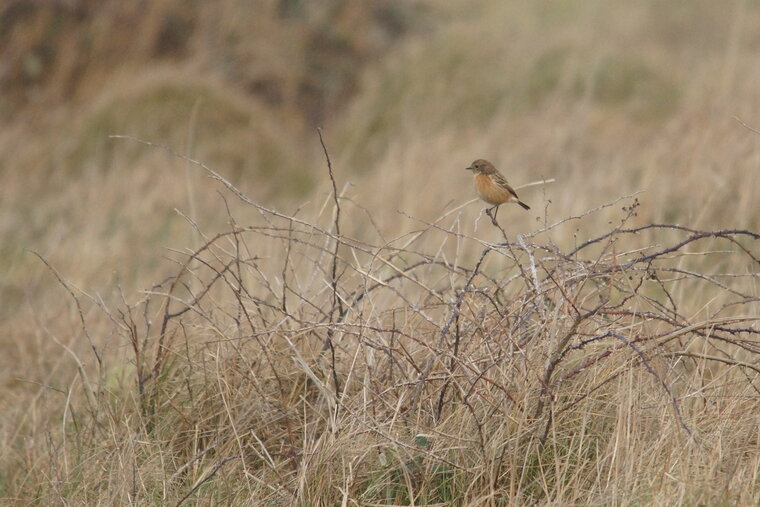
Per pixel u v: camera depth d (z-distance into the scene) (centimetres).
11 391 1102
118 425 907
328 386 852
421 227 1555
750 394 816
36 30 2755
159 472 828
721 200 1429
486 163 1112
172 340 954
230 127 2373
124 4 2859
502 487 757
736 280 1109
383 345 844
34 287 1510
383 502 775
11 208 1966
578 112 2328
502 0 4103
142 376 936
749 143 1514
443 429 796
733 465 729
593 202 1606
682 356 825
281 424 858
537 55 2833
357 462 781
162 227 1827
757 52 3206
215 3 3017
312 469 782
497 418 788
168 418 903
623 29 3756
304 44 3120
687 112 1956
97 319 1251
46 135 2391
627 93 2653
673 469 729
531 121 2383
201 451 845
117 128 2277
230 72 2927
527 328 833
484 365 811
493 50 2905
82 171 2167
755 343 787
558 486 719
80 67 2759
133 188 1984
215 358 909
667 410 773
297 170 2372
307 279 1021
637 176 1745
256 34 3028
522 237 816
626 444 736
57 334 1250
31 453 934
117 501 803
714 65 2648
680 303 1012
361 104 2822
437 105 2661
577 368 812
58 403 1037
